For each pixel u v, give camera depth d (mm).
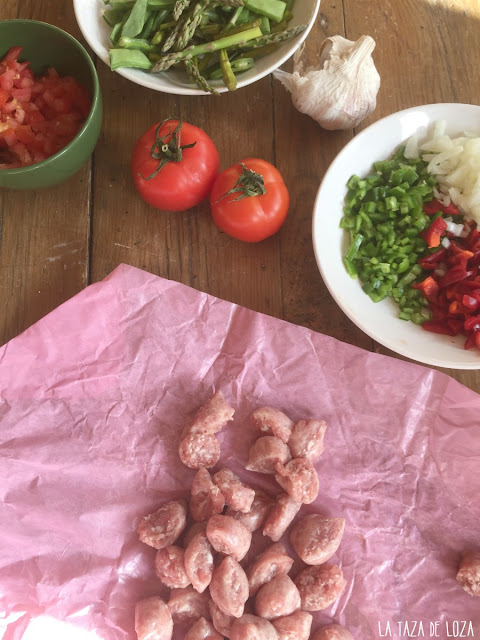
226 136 514
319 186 481
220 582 404
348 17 534
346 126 498
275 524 422
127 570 429
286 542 446
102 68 521
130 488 443
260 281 491
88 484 440
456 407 446
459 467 441
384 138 465
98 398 454
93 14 474
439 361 417
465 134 470
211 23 479
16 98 469
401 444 447
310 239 496
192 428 436
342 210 470
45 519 430
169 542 423
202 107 517
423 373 453
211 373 463
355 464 448
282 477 429
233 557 417
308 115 511
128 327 465
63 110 481
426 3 538
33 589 417
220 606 404
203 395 460
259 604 415
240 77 476
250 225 457
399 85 525
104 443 448
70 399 451
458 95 525
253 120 517
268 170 462
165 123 463
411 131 469
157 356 463
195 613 425
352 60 458
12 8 527
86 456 444
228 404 458
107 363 459
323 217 449
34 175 447
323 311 484
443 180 466
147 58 474
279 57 471
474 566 413
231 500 422
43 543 426
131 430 451
